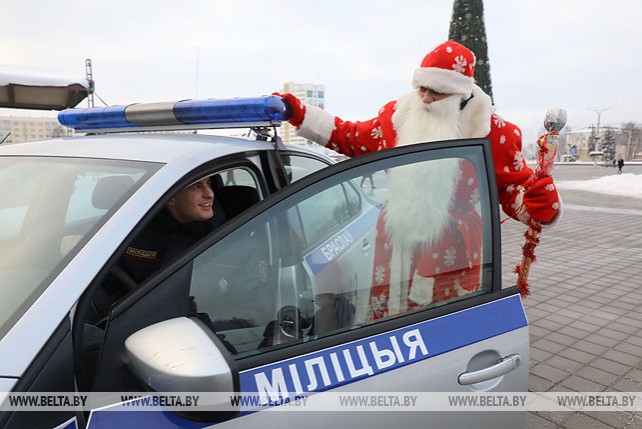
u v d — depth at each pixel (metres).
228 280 1.20
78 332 1.04
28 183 1.55
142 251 1.67
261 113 1.66
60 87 5.36
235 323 1.19
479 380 1.45
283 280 1.30
